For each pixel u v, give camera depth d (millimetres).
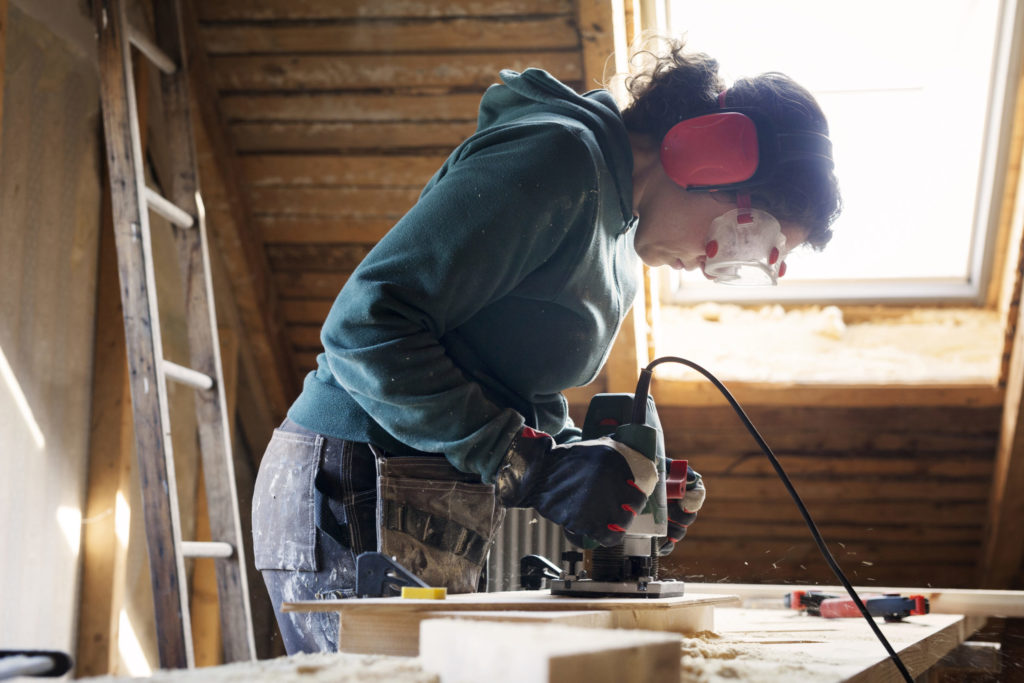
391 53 2656
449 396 955
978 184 3137
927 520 3588
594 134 1095
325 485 1084
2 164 1938
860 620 1515
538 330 1094
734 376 3250
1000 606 1963
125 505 2293
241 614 2217
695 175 1137
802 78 3195
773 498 3619
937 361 3205
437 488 1097
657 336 3199
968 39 3029
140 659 2502
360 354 934
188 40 2635
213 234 2969
